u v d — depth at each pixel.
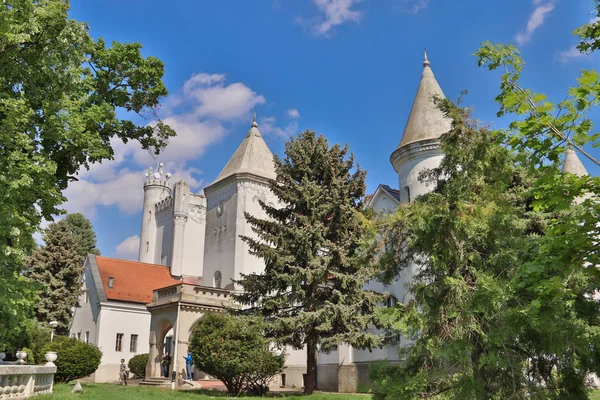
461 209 11.16
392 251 12.94
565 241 8.15
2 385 13.13
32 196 16.44
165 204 56.06
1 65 15.58
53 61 16.16
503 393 10.62
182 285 30.30
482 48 9.51
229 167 41.03
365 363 27.33
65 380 27.22
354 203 24.09
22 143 15.07
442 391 11.09
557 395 10.87
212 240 39.81
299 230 23.06
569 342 9.49
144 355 38.00
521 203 16.58
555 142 8.34
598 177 7.82
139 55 23.58
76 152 20.41
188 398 21.25
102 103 21.30
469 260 11.48
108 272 44.19
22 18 15.42
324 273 22.31
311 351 23.17
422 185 25.91
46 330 36.09
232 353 22.39
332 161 24.56
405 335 11.96
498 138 9.02
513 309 9.75
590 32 8.22
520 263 10.58
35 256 40.50
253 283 23.91
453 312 10.66
